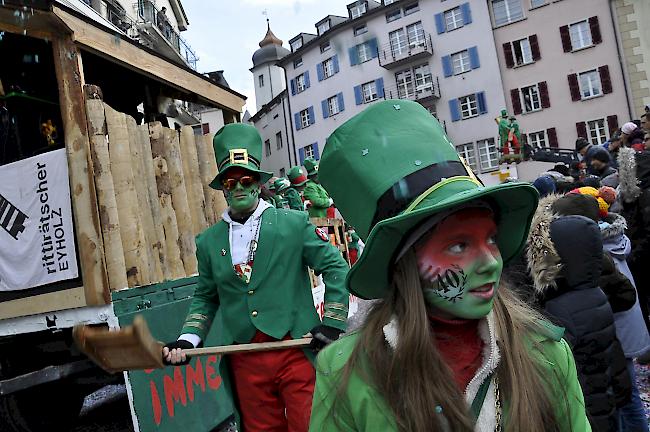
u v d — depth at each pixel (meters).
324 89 36.78
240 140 2.71
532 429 1.18
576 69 29.44
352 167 1.29
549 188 5.11
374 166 1.25
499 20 31.11
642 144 6.92
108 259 3.27
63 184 3.32
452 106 32.16
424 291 1.23
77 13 3.38
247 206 2.68
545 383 1.26
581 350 2.55
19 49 4.66
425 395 1.17
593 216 3.09
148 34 19.38
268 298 2.59
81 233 3.24
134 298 3.37
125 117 3.55
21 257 3.46
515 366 1.23
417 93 32.56
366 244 1.20
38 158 3.40
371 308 1.34
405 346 1.19
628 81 28.33
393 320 1.27
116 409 5.52
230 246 2.67
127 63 3.84
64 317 3.32
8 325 3.50
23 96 4.63
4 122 4.58
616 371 2.64
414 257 1.23
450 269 1.18
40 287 3.39
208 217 4.32
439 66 32.38
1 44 4.58
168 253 3.78
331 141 1.33
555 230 2.62
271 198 5.92
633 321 3.30
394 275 1.28
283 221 2.69
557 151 23.09
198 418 3.73
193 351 2.36
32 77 4.82
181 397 3.60
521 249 1.39
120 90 5.77
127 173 3.46
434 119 1.33
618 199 5.03
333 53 35.84
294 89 38.78
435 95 32.09
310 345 2.44
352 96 35.44
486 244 1.21
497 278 1.21
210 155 4.45
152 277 3.57
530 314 1.39
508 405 1.20
